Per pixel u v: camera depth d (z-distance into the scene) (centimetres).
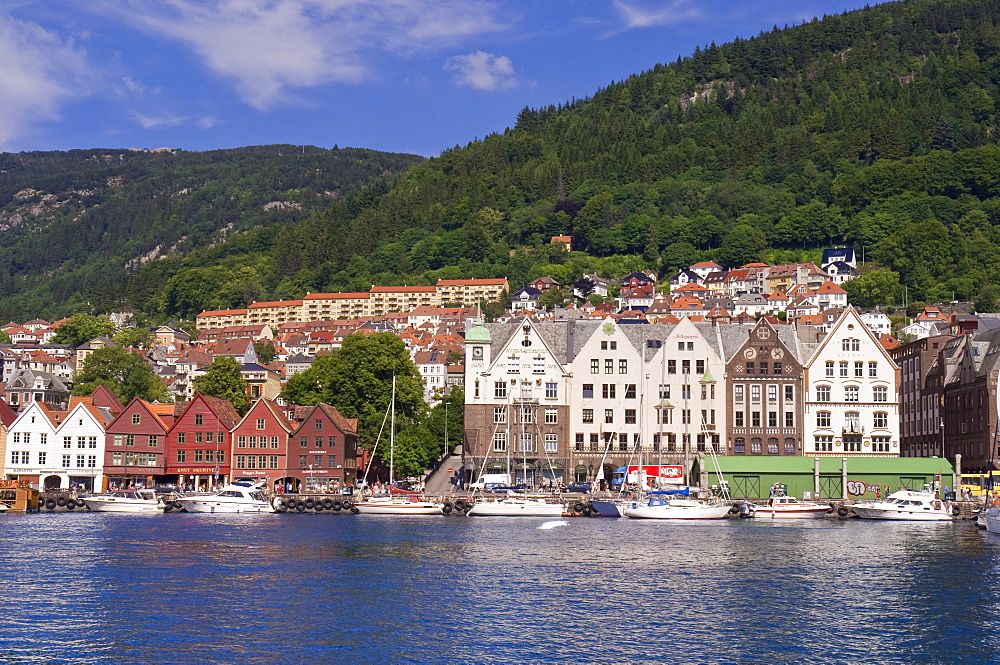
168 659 5700
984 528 12175
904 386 19700
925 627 6500
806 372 16475
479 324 16862
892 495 13912
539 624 6544
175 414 17150
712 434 16400
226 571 8362
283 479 16250
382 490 15462
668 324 17088
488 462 16462
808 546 10200
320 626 6438
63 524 12262
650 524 12775
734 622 6619
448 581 7981
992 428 15300
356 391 17412
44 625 6384
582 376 16612
